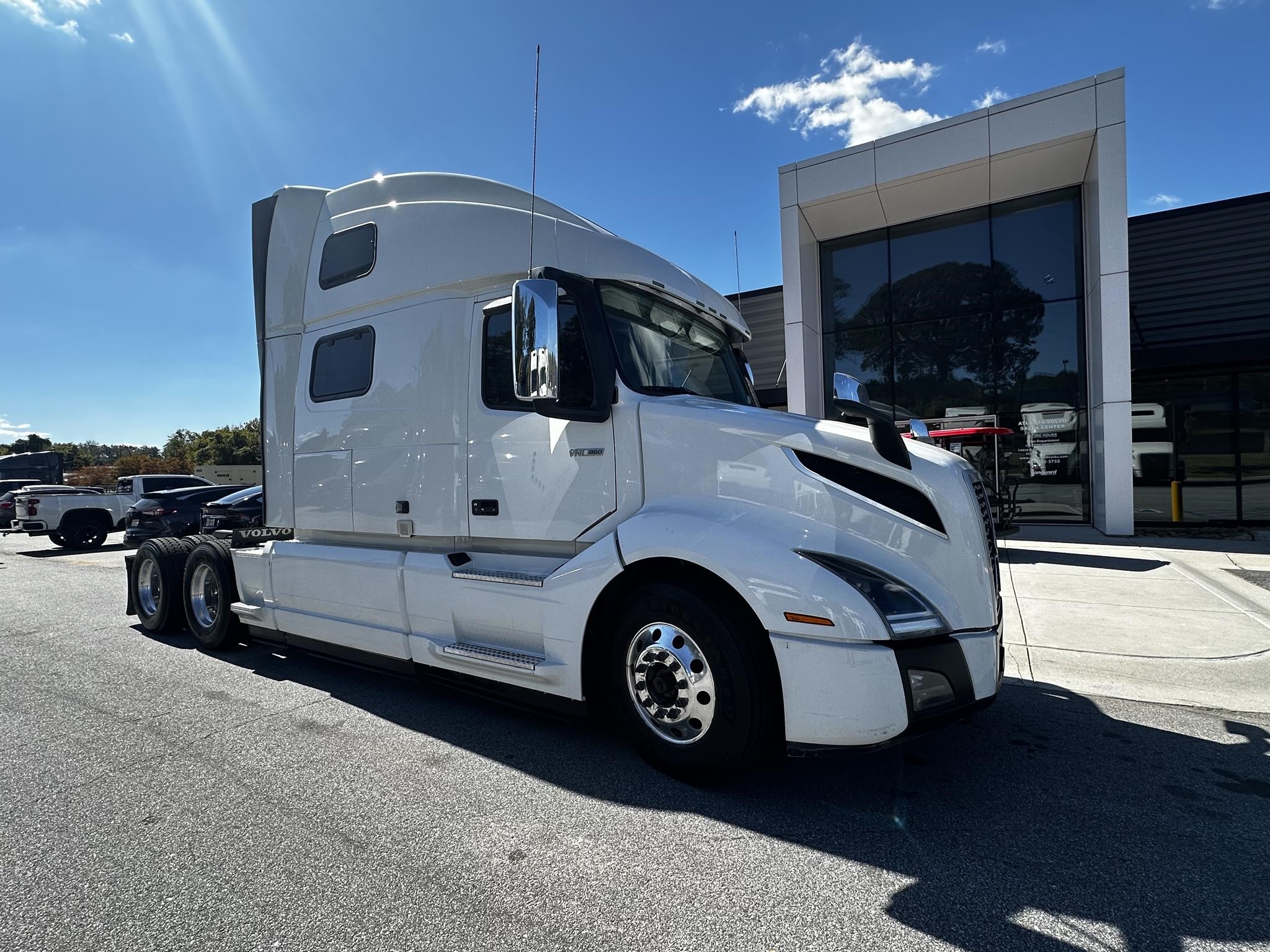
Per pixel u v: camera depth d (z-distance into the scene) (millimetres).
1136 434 13977
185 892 2365
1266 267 12711
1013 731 3779
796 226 13586
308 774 3314
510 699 3689
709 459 3180
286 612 4926
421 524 4098
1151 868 2443
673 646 3068
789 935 2098
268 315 5098
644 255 4004
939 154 12273
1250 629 5676
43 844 2703
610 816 2859
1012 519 12156
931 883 2361
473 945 2074
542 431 3645
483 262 3865
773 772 3270
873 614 2668
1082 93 11172
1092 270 12047
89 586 10516
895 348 14484
